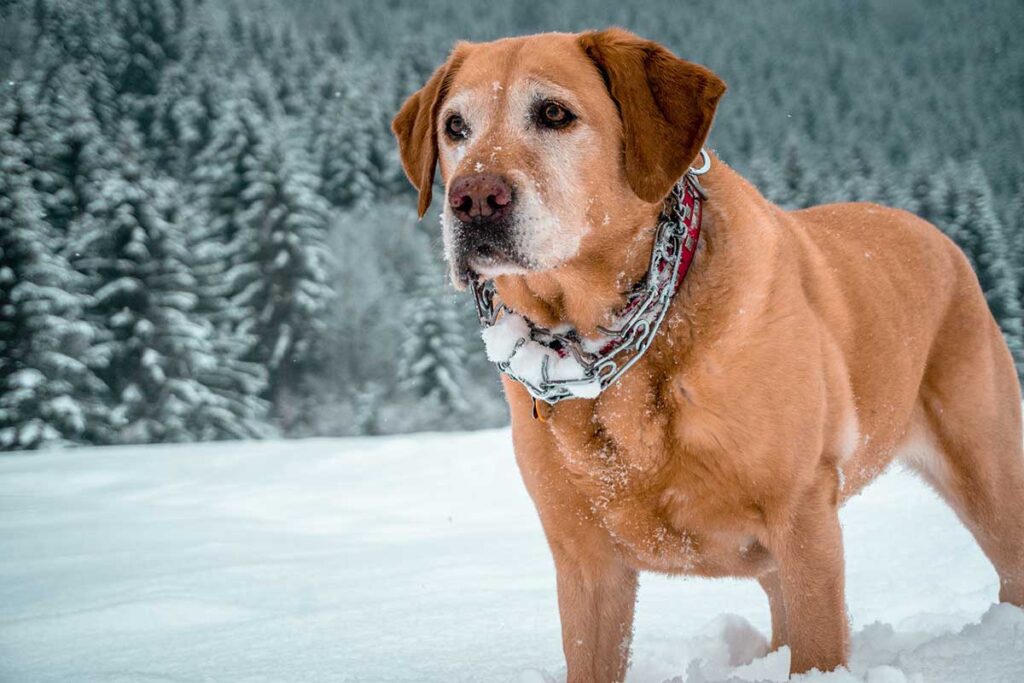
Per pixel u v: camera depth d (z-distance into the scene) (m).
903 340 3.13
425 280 37.91
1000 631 2.75
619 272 2.51
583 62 2.60
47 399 26.83
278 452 12.76
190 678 3.19
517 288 2.56
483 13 148.62
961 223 36.38
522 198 2.40
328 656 3.46
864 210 3.54
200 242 35.31
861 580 4.37
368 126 51.12
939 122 102.19
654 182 2.48
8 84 33.16
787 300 2.53
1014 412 3.50
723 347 2.41
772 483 2.45
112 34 59.72
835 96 113.19
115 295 29.86
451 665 3.26
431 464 10.34
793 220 3.06
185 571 5.63
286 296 36.62
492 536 6.56
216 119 52.81
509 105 2.54
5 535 7.57
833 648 2.46
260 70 59.59
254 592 4.91
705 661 3.08
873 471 3.16
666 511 2.53
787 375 2.46
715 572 2.71
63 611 4.57
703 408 2.42
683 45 146.12
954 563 4.56
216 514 8.49
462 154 2.66
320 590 4.90
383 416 36.75
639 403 2.46
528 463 2.66
